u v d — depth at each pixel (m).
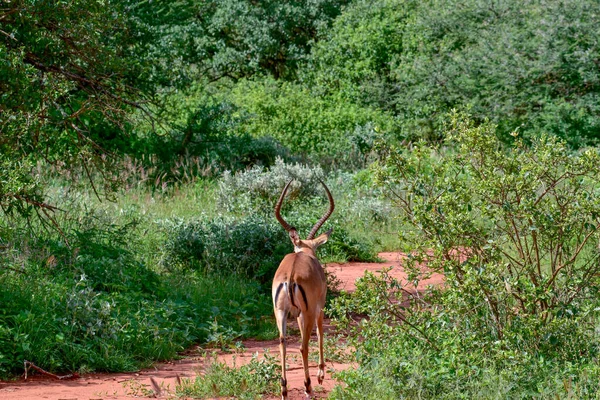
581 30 31.64
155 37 25.86
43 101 13.62
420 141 9.64
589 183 9.64
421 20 36.84
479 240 9.24
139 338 10.98
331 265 19.36
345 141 33.84
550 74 32.97
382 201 23.84
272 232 16.91
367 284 9.47
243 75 44.53
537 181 9.19
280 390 8.73
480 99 34.22
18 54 12.15
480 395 7.73
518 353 8.52
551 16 32.03
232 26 41.94
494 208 9.30
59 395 8.59
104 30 14.89
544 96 32.84
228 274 16.11
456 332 8.96
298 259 8.55
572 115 32.00
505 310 9.09
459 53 35.62
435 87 35.28
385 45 39.00
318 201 24.92
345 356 10.41
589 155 8.99
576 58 31.61
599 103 31.94
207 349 11.78
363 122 35.47
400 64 37.81
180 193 24.81
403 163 9.59
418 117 35.78
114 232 15.30
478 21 35.78
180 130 28.02
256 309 14.16
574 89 32.97
